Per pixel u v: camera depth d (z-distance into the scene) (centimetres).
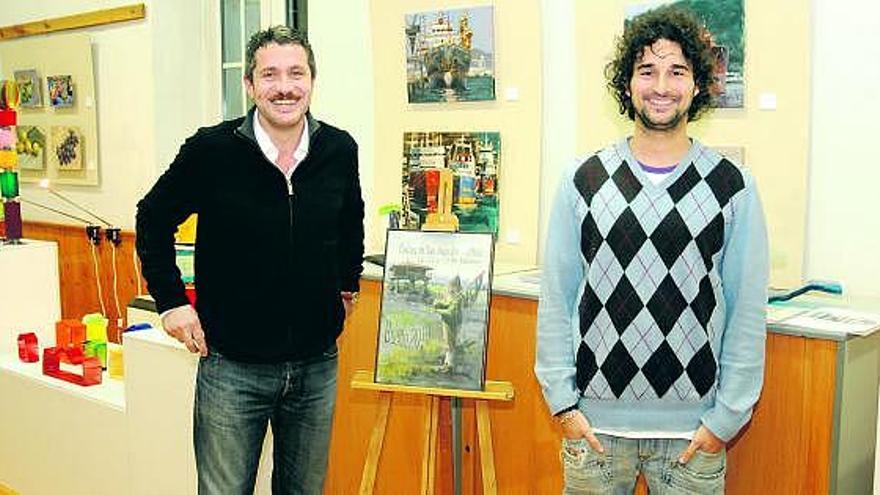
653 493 188
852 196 234
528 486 246
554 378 184
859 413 201
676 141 176
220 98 423
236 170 199
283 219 202
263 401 211
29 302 353
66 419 298
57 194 479
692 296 172
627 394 177
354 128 345
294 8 372
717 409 175
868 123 230
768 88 238
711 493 179
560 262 184
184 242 378
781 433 199
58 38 458
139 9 411
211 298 206
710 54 177
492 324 247
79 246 466
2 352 346
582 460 183
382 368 235
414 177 312
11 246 349
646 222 172
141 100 420
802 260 239
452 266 234
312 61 204
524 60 285
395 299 237
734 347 176
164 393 257
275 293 204
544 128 289
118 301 446
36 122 485
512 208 291
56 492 307
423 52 305
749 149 243
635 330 174
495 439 251
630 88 179
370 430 277
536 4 280
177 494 258
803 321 198
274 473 228
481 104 296
